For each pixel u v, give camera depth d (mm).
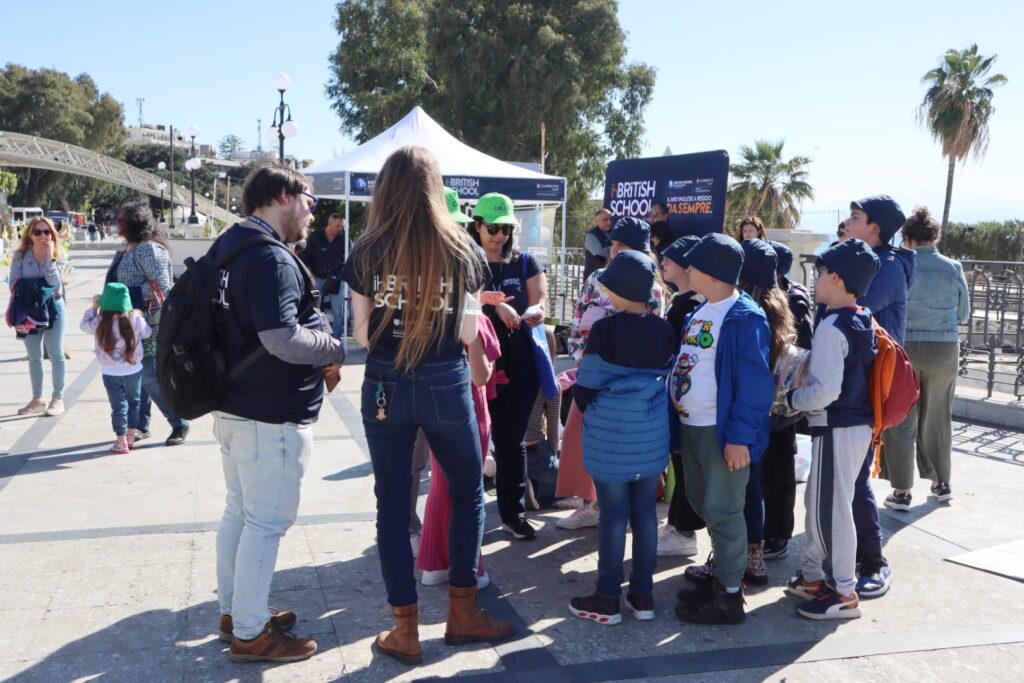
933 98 32250
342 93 33594
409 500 3043
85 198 80812
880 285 4266
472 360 3404
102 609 3365
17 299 6430
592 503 4480
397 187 2842
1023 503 4988
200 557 3906
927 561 4090
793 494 4121
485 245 4176
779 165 30859
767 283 3604
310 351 2809
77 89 72688
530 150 30297
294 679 2895
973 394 7570
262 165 2957
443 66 29562
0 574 3666
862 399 3408
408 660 3010
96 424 6406
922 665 3080
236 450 2930
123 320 5469
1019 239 26812
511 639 3244
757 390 3211
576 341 4234
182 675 2893
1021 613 3527
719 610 3383
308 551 4047
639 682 2932
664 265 3941
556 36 28672
